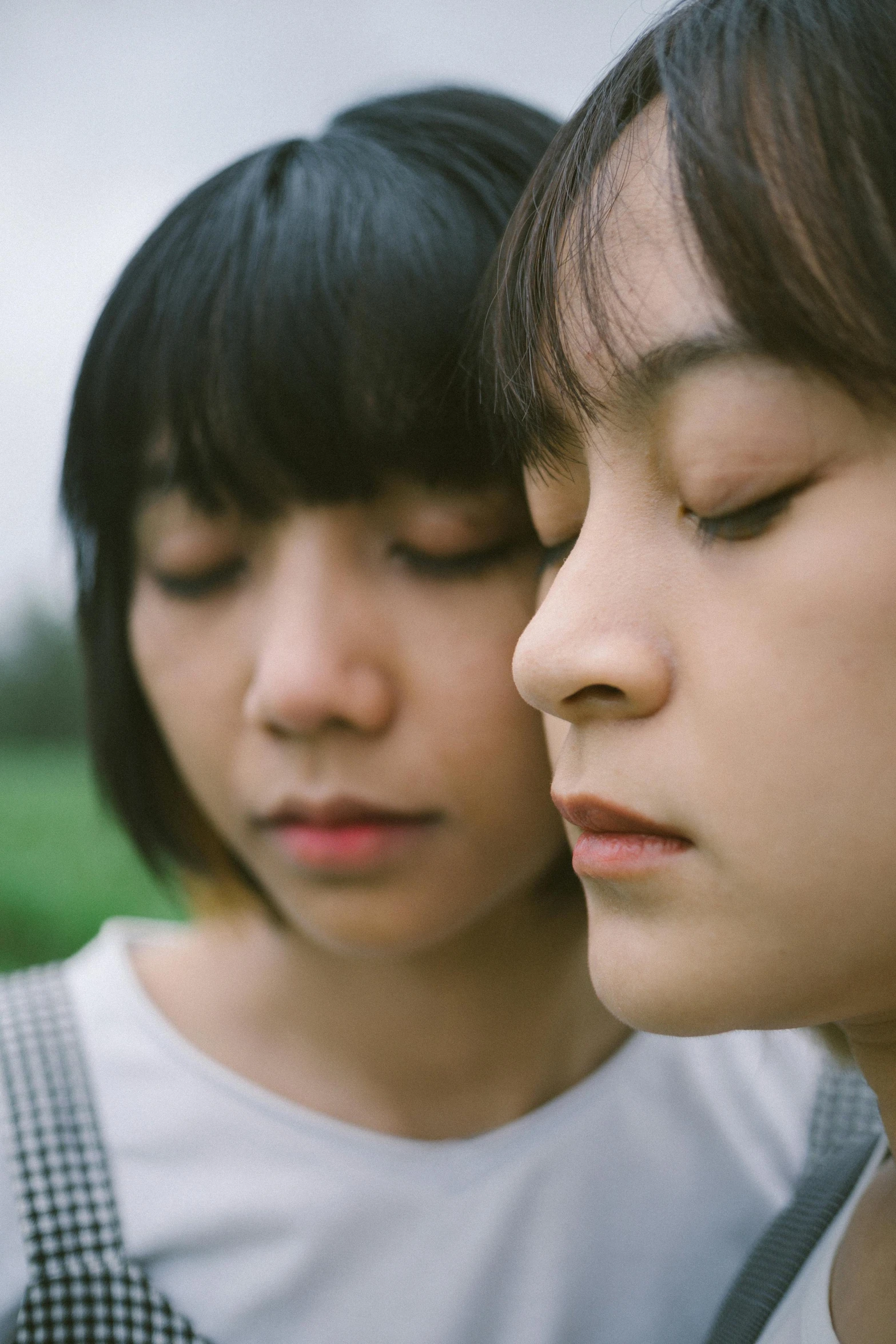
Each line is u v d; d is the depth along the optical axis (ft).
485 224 2.10
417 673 2.04
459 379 1.95
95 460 2.35
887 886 1.29
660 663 1.33
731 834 1.31
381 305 1.97
